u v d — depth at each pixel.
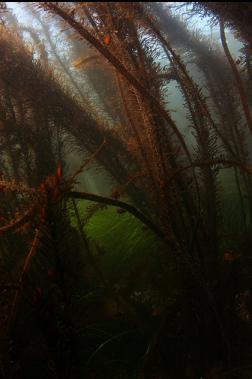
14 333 2.01
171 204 2.03
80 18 1.87
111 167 2.62
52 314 1.58
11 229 1.35
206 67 3.42
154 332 2.27
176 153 2.07
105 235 3.78
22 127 2.69
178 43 3.34
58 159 2.88
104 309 2.68
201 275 1.96
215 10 1.67
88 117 2.58
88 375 2.13
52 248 1.55
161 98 2.18
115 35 1.86
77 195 1.50
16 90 2.60
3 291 1.65
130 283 2.91
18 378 1.83
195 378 2.16
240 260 2.62
